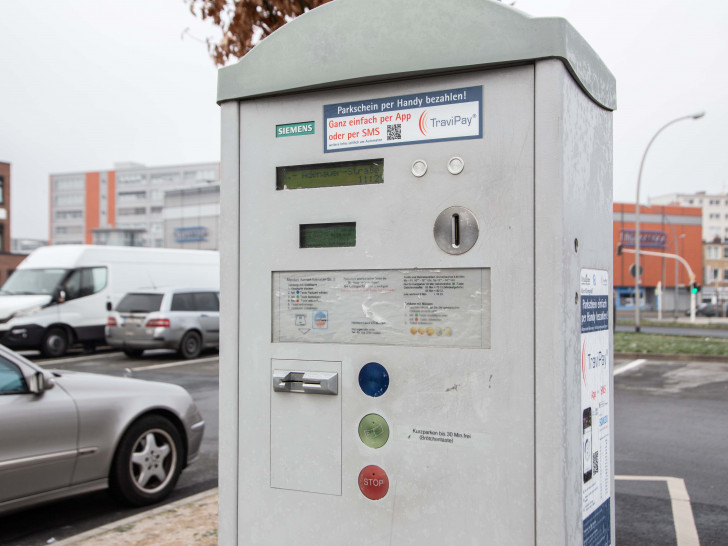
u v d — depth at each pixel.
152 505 5.22
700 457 6.51
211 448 7.08
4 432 4.36
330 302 2.21
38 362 15.17
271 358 2.29
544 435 1.95
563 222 1.94
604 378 2.38
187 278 18.69
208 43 4.52
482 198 2.02
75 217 119.75
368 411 2.16
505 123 2.00
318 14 2.21
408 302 2.11
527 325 1.97
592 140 2.25
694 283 42.50
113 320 15.80
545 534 1.95
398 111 2.13
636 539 4.34
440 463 2.07
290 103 2.27
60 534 4.62
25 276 16.72
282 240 2.28
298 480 2.26
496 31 1.98
